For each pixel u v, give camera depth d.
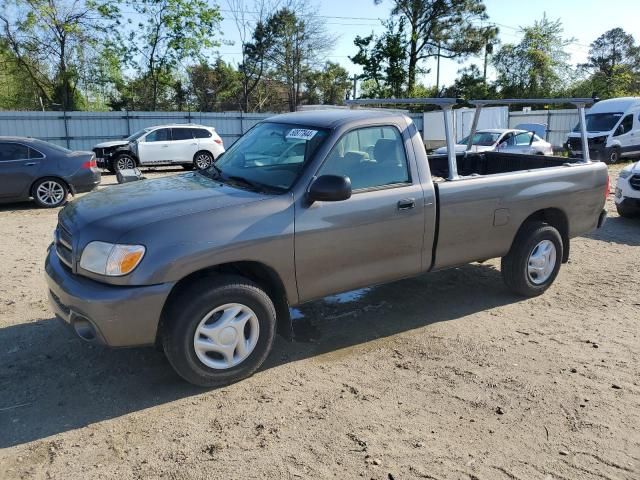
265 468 2.96
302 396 3.71
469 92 43.97
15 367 4.09
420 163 4.55
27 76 35.75
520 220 5.26
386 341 4.62
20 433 3.29
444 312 5.28
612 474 2.95
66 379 3.93
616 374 4.06
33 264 6.75
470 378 3.98
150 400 3.67
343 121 4.27
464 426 3.38
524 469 2.98
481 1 40.62
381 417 3.46
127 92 38.34
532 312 5.31
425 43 42.28
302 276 4.00
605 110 21.62
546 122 27.66
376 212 4.25
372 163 4.32
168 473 2.93
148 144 19.38
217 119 27.41
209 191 4.03
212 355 3.76
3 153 10.80
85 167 11.45
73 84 34.97
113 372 4.04
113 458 3.06
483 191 4.89
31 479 2.89
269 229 3.76
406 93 43.03
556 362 4.25
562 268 6.81
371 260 4.34
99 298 3.37
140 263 3.39
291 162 4.18
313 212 3.95
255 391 3.78
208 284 3.62
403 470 2.95
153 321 3.46
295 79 48.34
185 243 3.48
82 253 3.54
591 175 5.86
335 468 2.96
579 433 3.31
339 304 5.47
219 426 3.36
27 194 10.98
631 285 6.16
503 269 5.55
